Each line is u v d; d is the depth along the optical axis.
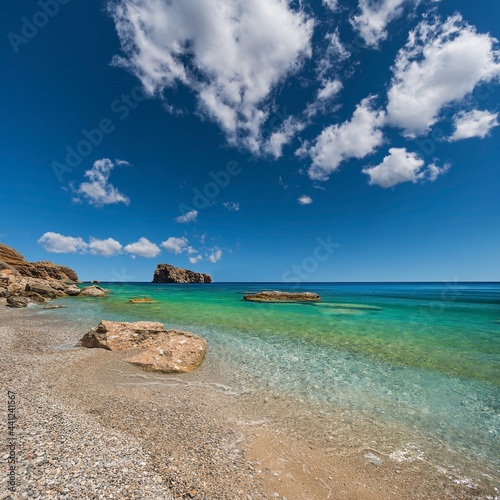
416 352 13.15
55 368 9.62
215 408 7.39
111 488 3.93
